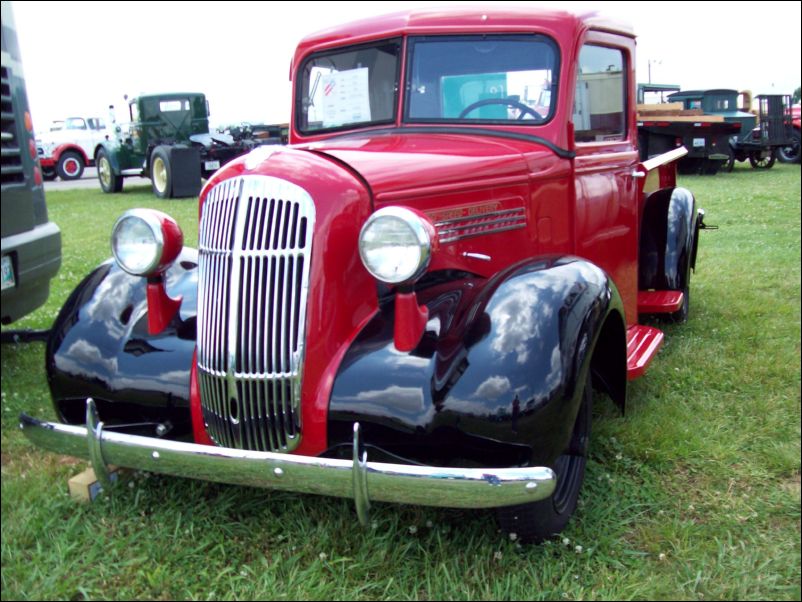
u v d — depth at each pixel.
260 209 2.40
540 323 2.28
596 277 2.57
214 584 2.42
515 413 2.15
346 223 2.45
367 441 2.28
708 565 2.46
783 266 6.73
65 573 2.50
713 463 3.11
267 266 2.39
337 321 2.42
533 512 2.40
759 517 2.73
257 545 2.61
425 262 2.26
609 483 2.92
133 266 2.69
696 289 5.98
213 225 2.49
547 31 3.25
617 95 3.89
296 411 2.38
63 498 2.95
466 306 2.46
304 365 2.37
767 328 4.91
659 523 2.69
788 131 17.34
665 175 5.54
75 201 14.23
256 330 2.40
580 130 3.41
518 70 3.28
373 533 2.58
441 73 3.38
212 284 2.48
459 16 3.38
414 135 3.34
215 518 2.75
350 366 2.36
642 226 4.82
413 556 2.53
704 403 3.71
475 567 2.43
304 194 2.39
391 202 2.61
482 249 2.99
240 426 2.45
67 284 6.69
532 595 2.32
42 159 21.70
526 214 3.15
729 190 12.38
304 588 2.36
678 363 4.27
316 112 3.66
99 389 2.65
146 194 15.74
